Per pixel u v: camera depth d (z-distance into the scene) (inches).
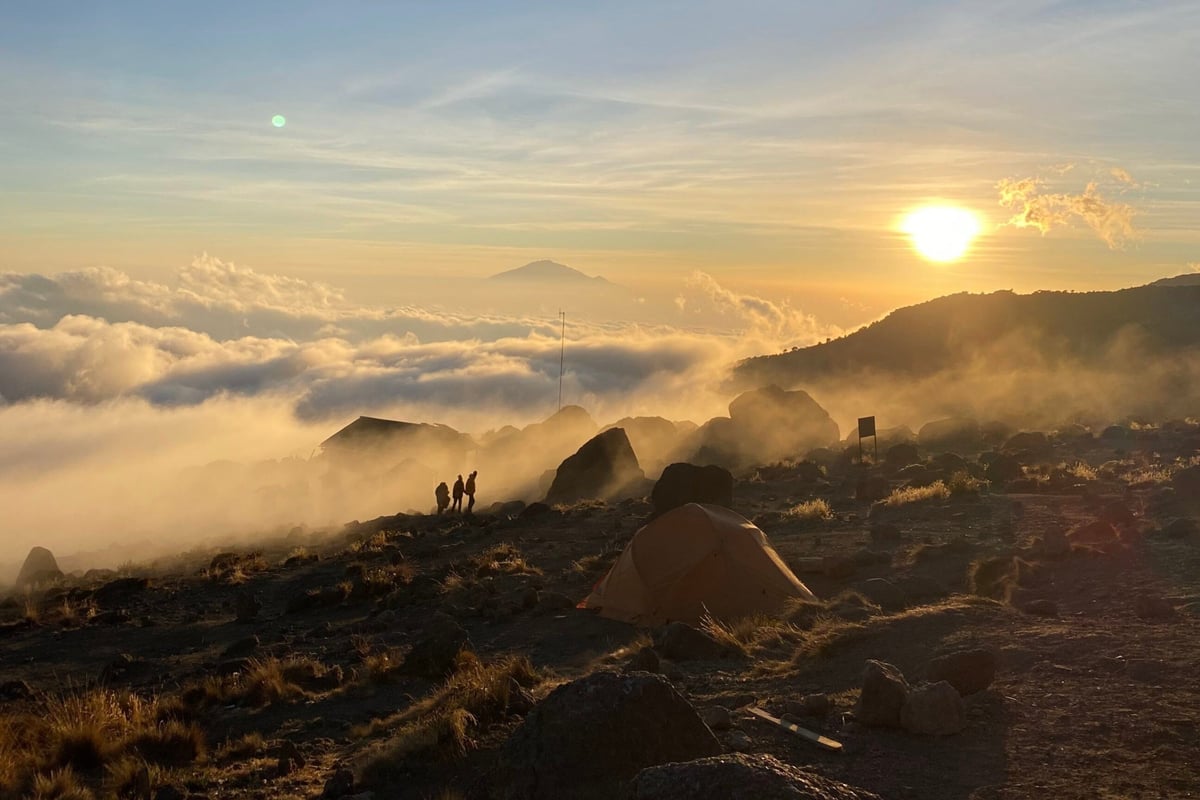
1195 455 1289.4
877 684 357.4
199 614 1027.3
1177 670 382.3
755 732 361.7
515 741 295.0
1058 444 1683.1
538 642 685.3
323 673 617.9
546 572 1021.8
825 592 723.4
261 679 589.0
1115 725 332.2
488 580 978.1
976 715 356.5
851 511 1167.0
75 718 488.1
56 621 1023.0
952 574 696.4
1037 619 496.7
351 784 366.3
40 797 391.5
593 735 287.7
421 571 1115.9
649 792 223.6
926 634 480.4
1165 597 536.4
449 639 608.1
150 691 652.1
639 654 498.0
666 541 739.4
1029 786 291.6
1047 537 706.2
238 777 410.3
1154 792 279.1
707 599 695.7
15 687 697.0
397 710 518.0
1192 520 762.2
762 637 559.2
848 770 316.5
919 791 295.6
